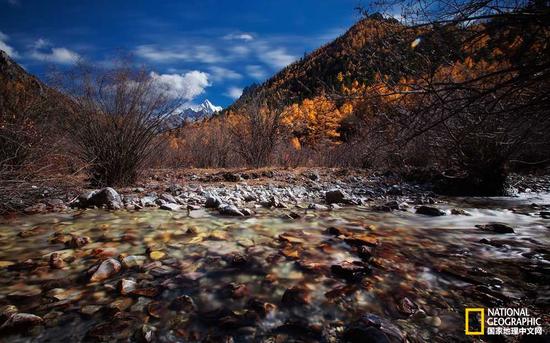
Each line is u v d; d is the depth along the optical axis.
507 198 5.51
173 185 5.35
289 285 1.94
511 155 5.62
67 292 1.83
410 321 1.62
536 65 1.70
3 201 3.50
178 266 2.17
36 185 3.89
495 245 2.71
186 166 8.52
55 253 2.31
